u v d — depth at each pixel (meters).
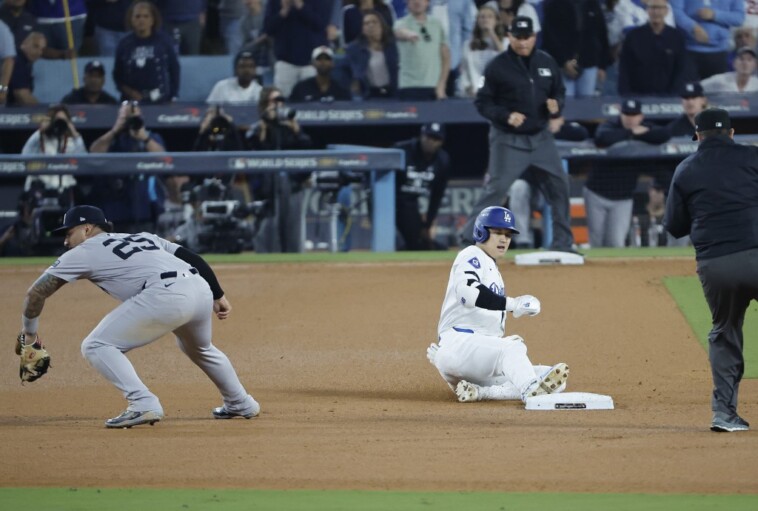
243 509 20.81
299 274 55.59
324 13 69.81
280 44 69.56
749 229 27.17
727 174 27.61
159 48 68.69
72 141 64.19
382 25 68.50
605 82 70.88
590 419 30.55
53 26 70.56
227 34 70.56
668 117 68.44
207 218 62.25
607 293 50.09
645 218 65.81
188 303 29.66
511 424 29.80
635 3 70.19
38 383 40.16
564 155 63.88
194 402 35.66
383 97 69.00
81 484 23.36
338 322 47.47
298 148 64.12
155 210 63.91
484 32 69.06
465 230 53.94
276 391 37.62
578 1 69.12
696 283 51.34
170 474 24.09
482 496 21.73
